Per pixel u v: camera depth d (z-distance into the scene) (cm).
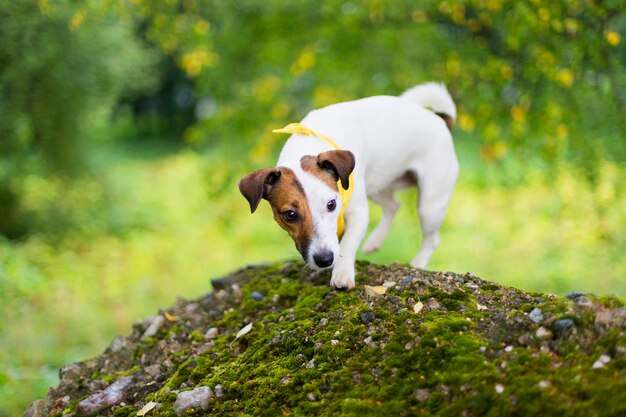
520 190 1055
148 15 860
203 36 854
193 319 448
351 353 328
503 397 268
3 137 1013
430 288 357
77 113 1067
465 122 739
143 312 839
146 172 1745
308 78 891
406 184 487
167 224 1273
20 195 1141
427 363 300
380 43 862
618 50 700
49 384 557
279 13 880
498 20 731
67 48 990
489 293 349
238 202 1309
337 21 849
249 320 417
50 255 1022
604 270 824
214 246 1151
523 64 738
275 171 365
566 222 963
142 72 1226
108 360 436
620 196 704
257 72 912
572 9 649
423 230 476
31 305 802
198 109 1997
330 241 361
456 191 1184
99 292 903
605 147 691
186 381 369
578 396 255
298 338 354
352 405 295
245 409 327
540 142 748
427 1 791
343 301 376
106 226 1202
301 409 308
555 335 290
